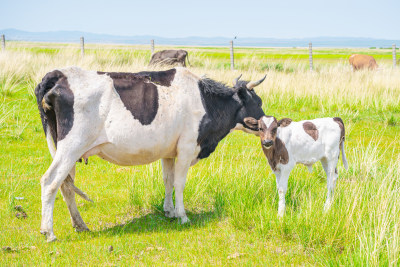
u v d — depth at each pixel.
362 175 7.70
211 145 6.68
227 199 6.61
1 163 8.41
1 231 5.73
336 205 5.94
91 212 6.54
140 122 5.70
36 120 11.54
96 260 4.99
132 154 5.82
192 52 24.72
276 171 6.28
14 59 16.84
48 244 5.38
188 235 5.75
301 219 5.62
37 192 7.17
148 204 6.77
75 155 5.46
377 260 4.56
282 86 15.94
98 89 5.54
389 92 15.77
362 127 12.13
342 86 16.08
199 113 6.23
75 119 5.42
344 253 5.10
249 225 5.95
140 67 17.28
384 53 59.28
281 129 6.10
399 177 6.67
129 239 5.56
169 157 6.39
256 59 25.72
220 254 5.19
